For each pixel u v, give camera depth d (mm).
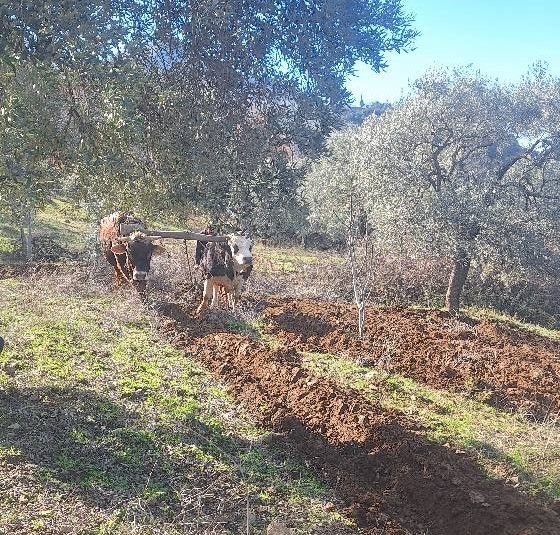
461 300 20547
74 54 5547
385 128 18797
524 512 5516
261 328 11242
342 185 23375
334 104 7043
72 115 6523
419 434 6992
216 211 7102
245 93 7117
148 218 8711
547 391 9078
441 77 19000
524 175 19422
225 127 7047
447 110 18375
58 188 6895
